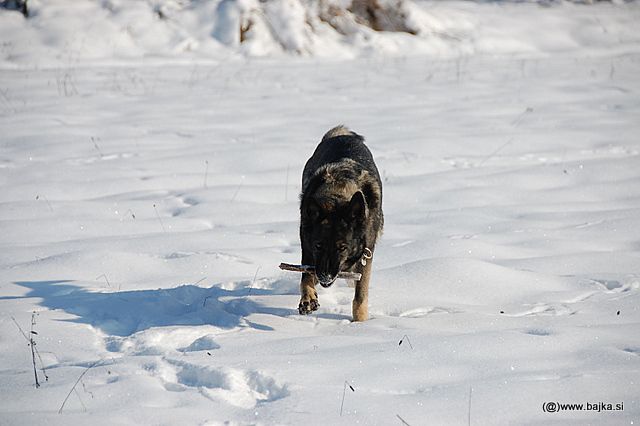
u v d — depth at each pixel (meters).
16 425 5.49
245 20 33.00
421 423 5.69
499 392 6.18
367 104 22.08
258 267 10.02
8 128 18.30
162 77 26.42
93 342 7.57
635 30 38.44
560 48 36.19
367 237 8.45
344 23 35.12
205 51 31.83
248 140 17.62
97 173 14.76
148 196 13.45
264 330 7.98
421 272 9.59
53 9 32.53
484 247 10.70
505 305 8.79
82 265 9.86
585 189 13.87
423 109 21.23
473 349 7.08
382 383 6.38
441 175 14.76
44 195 13.35
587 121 19.48
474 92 23.78
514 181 14.44
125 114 20.48
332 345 7.28
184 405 6.01
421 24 36.19
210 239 11.11
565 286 9.34
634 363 6.76
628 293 9.05
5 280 9.38
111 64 29.31
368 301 8.91
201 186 14.22
